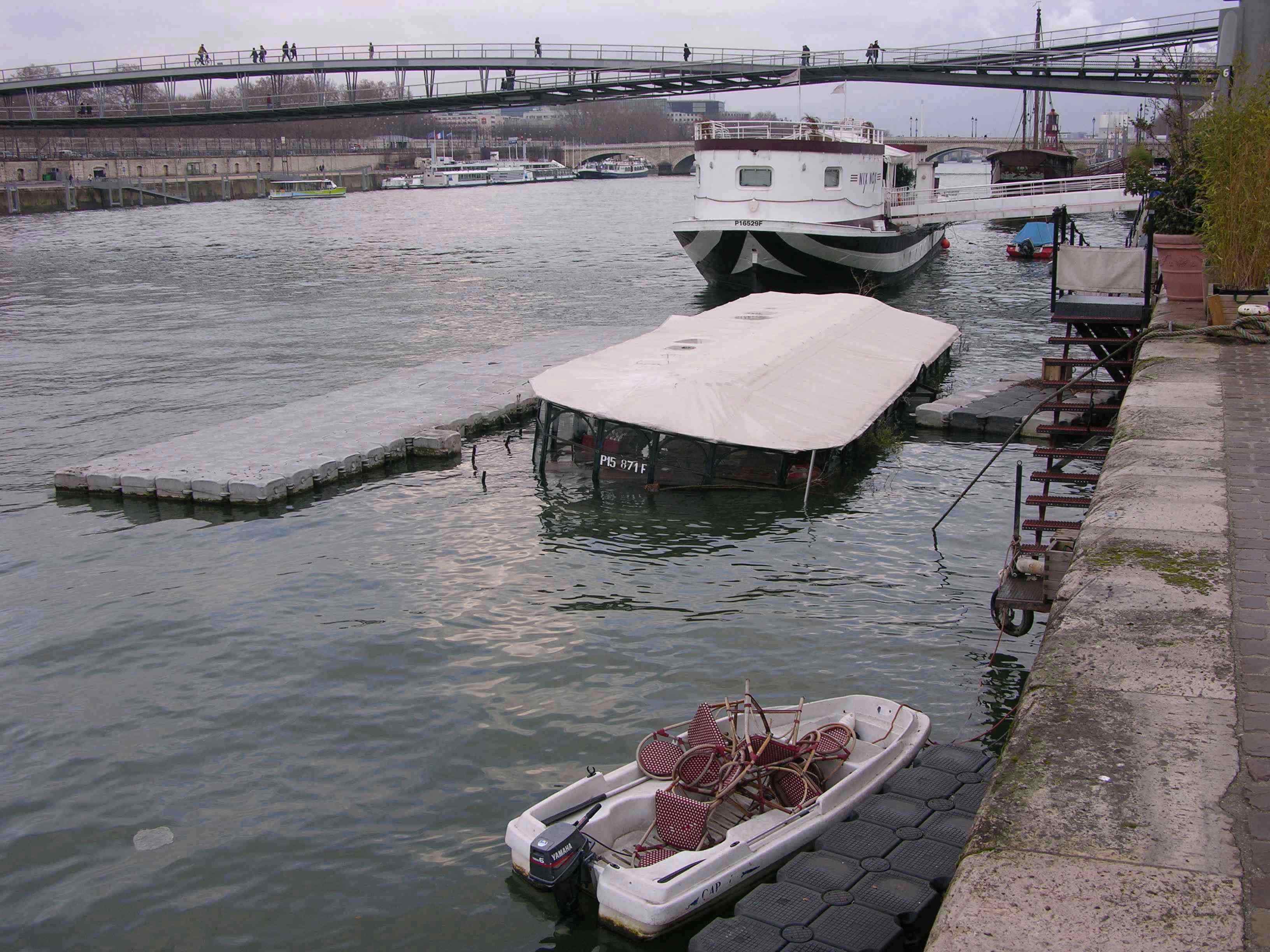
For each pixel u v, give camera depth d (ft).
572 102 339.98
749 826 38.81
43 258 290.76
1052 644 27.84
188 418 113.60
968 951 17.66
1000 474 89.35
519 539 75.66
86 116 404.36
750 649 58.29
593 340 148.56
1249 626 27.96
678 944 35.65
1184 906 18.39
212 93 398.21
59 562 72.64
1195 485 38.52
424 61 353.10
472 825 43.47
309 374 135.44
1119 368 80.74
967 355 144.25
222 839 42.96
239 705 53.47
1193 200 70.49
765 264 191.52
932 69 304.91
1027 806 21.43
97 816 44.78
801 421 87.30
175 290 223.30
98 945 37.47
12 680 56.44
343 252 301.22
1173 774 22.09
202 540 76.13
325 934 37.68
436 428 98.78
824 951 30.71
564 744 49.21
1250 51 79.87
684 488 85.35
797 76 303.68
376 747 49.37
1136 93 291.99
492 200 603.67
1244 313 63.00
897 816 37.68
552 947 36.45
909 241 220.23
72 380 133.18
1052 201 208.74
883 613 62.80
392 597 66.13
